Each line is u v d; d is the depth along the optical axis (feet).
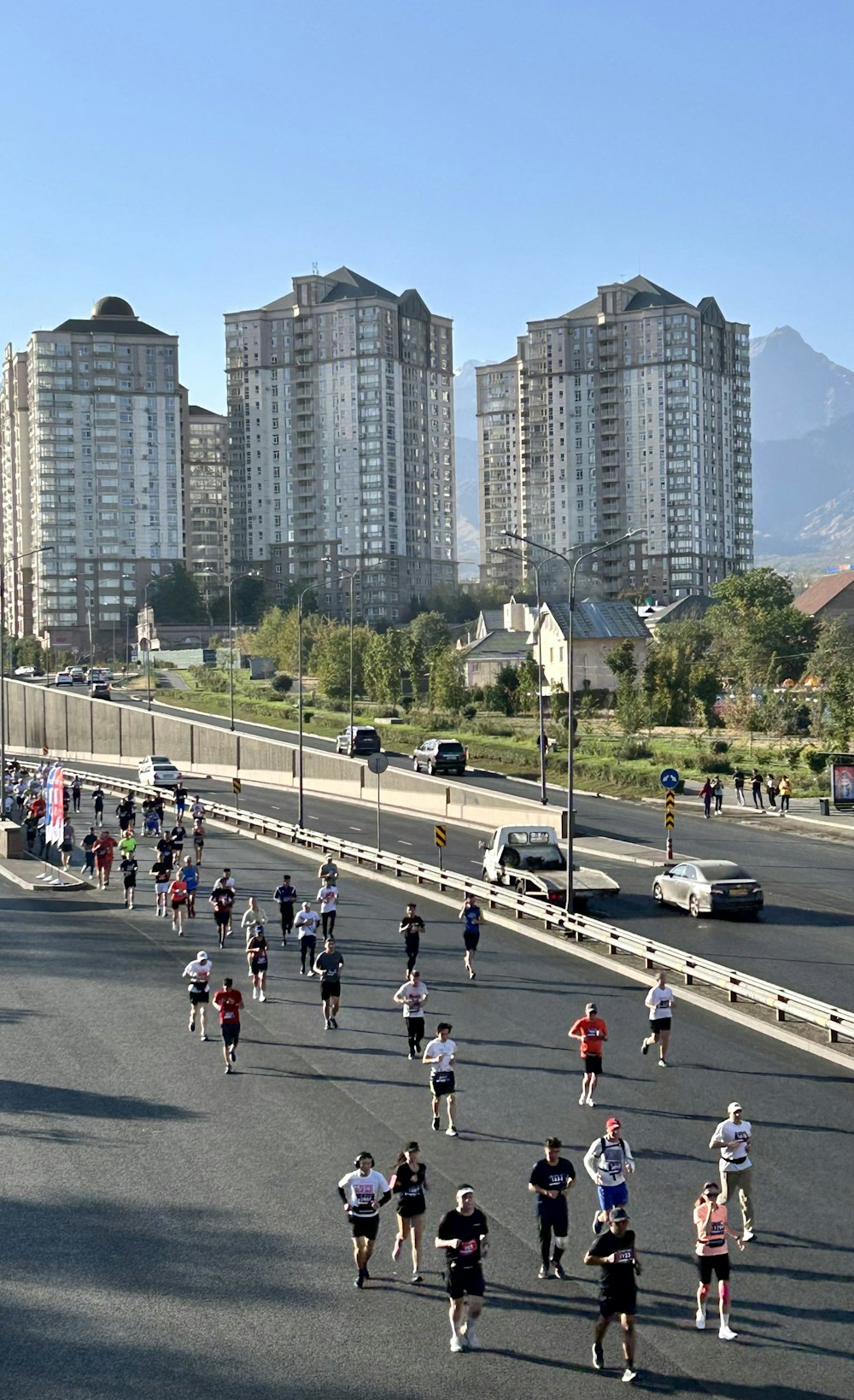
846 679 255.91
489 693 362.53
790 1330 52.42
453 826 210.18
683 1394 47.91
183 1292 56.08
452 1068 74.59
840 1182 66.69
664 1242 60.23
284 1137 74.33
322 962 96.78
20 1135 75.20
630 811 222.07
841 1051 88.38
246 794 262.06
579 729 314.76
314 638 476.95
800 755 260.01
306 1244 60.95
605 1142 57.93
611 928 118.52
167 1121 77.30
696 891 135.13
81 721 375.04
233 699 410.11
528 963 118.32
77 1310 54.49
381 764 172.55
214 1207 64.95
